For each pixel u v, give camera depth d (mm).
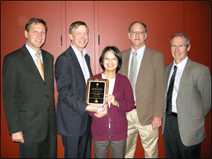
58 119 2480
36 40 2312
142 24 2750
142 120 2777
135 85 2777
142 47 2795
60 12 3367
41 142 2387
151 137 2848
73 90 2395
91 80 2469
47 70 2424
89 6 3371
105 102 2416
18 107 2281
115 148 2498
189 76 2467
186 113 2473
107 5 3373
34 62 2322
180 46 2500
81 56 2543
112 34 3387
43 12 3359
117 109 2484
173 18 3400
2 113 3428
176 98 2520
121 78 2543
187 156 2545
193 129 2480
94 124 2500
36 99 2295
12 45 3385
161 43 3408
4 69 2264
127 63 2834
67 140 2469
